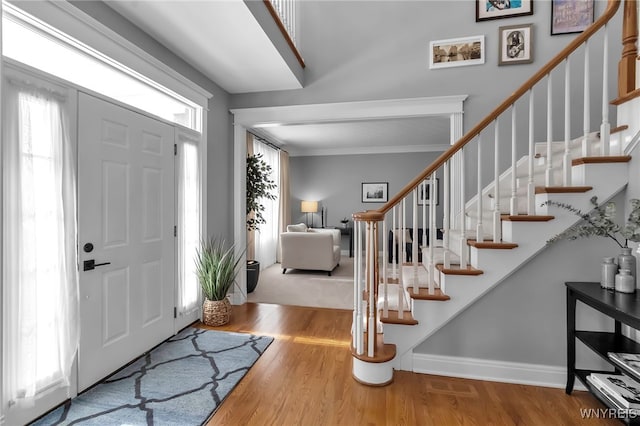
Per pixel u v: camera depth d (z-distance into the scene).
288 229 6.17
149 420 1.66
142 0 2.02
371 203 7.44
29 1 1.56
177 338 2.71
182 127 2.83
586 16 2.93
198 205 3.07
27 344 1.56
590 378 1.77
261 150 5.86
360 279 2.05
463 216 2.10
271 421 1.67
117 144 2.15
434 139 6.47
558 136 2.98
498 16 3.09
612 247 1.95
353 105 3.39
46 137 1.65
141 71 2.30
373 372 2.00
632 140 1.82
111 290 2.11
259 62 2.90
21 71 1.53
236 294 3.71
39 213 1.62
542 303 2.05
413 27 3.28
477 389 1.99
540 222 1.97
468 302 2.07
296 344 2.62
